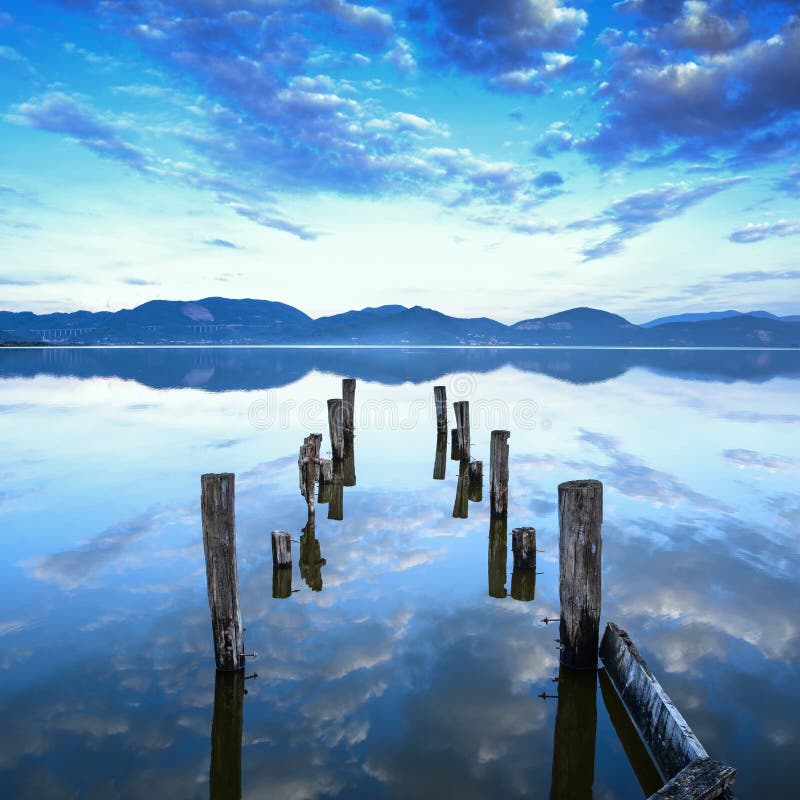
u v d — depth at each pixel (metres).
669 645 8.30
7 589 10.05
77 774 6.02
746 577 10.59
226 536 7.48
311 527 13.46
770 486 16.78
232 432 25.80
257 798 5.75
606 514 14.21
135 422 28.56
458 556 11.88
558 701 7.23
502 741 6.56
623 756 6.35
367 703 7.20
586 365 93.12
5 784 5.87
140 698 7.22
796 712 6.88
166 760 6.24
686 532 12.94
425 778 6.02
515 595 10.15
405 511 14.79
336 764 6.21
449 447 23.47
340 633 8.82
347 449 22.98
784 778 5.93
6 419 29.38
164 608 9.43
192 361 95.94
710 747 6.34
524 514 14.30
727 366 88.44
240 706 7.11
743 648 8.23
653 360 114.50
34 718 6.82
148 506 14.69
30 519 13.64
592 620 7.66
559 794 5.82
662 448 22.27
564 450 21.89
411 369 79.19
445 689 7.46
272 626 9.00
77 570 10.81
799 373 69.88
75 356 114.50
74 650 8.23
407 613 9.47
